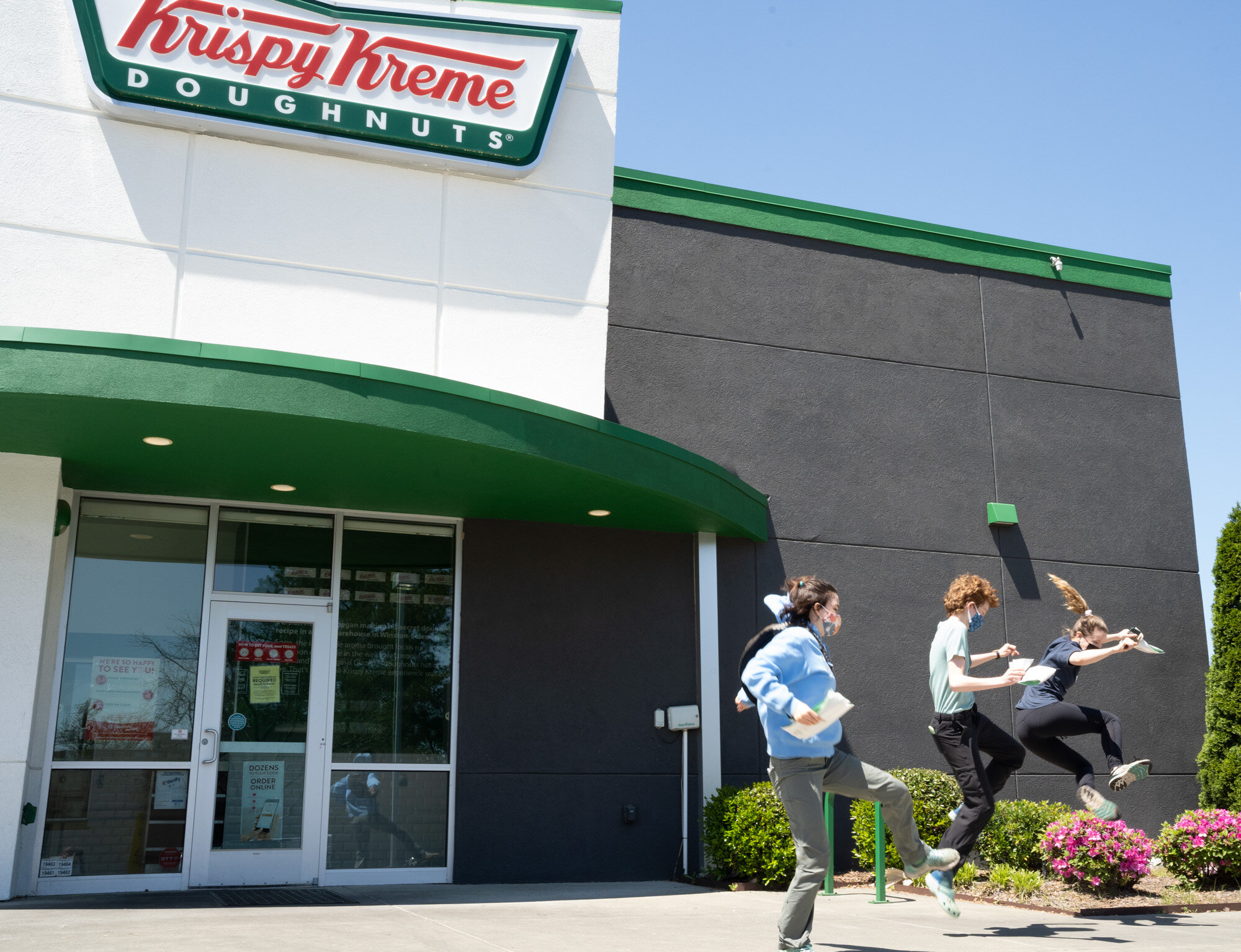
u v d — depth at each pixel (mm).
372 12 8672
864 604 10578
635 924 6258
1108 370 12180
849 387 11055
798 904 4652
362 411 7082
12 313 7484
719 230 10945
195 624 8852
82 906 7078
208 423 7109
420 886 8773
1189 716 11453
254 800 8719
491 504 9234
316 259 8383
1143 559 11734
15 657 7645
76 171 7832
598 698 9727
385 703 9250
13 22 7836
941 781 9078
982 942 5605
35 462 7887
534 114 9086
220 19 8242
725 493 9609
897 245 11609
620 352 10266
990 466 11406
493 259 8938
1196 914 7109
